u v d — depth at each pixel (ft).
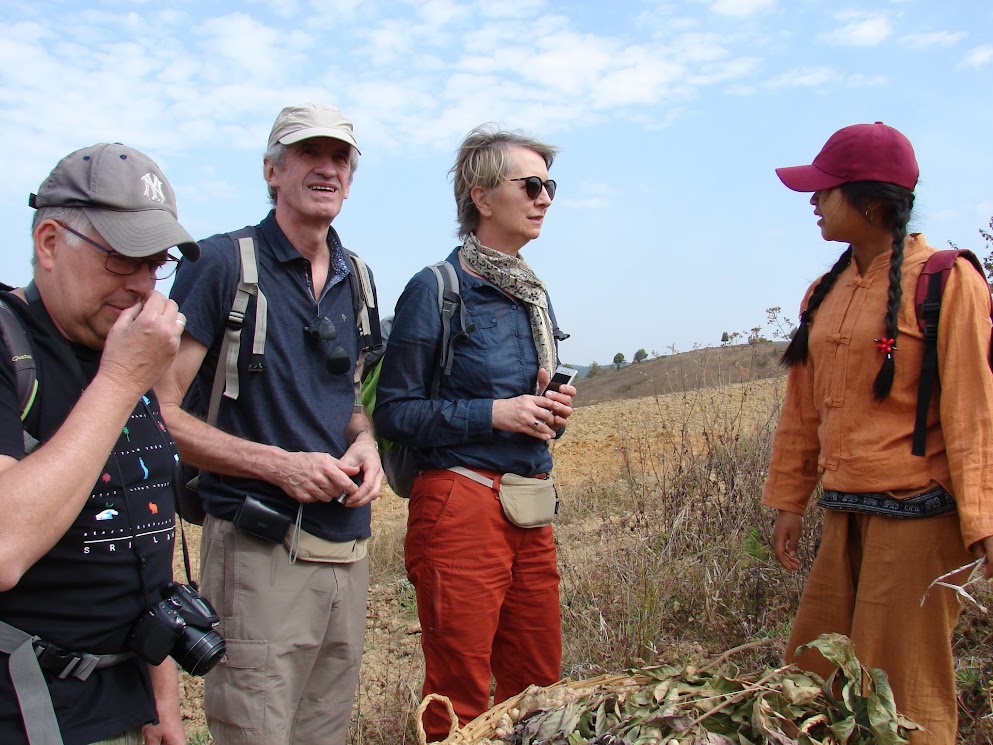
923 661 8.69
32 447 5.84
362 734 12.70
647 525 17.35
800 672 8.69
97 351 6.46
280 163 9.34
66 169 6.11
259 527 8.86
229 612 9.01
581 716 8.41
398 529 25.73
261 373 9.14
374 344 10.41
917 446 8.66
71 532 5.98
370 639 17.19
